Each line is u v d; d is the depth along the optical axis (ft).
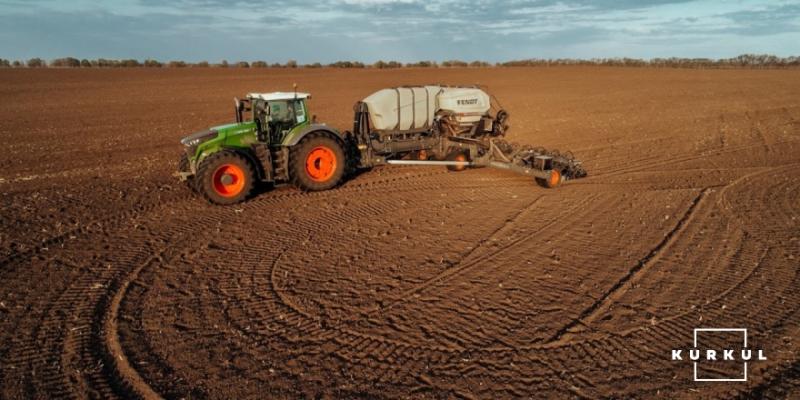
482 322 16.94
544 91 115.03
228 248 23.61
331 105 87.35
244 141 31.19
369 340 16.03
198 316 17.52
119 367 14.79
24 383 14.03
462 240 24.27
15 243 24.13
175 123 67.26
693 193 31.81
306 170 32.35
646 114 72.84
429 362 14.90
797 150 45.06
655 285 19.40
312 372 14.49
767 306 17.81
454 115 37.01
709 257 21.94
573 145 49.83
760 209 28.40
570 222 26.71
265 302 18.44
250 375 14.38
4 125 64.23
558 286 19.38
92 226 26.66
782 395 13.52
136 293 19.20
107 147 49.83
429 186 34.71
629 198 31.07
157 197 32.09
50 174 38.27
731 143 49.39
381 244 23.90
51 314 17.65
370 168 40.27
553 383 13.93
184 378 14.26
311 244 24.02
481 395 13.47
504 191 33.17
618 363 14.80
